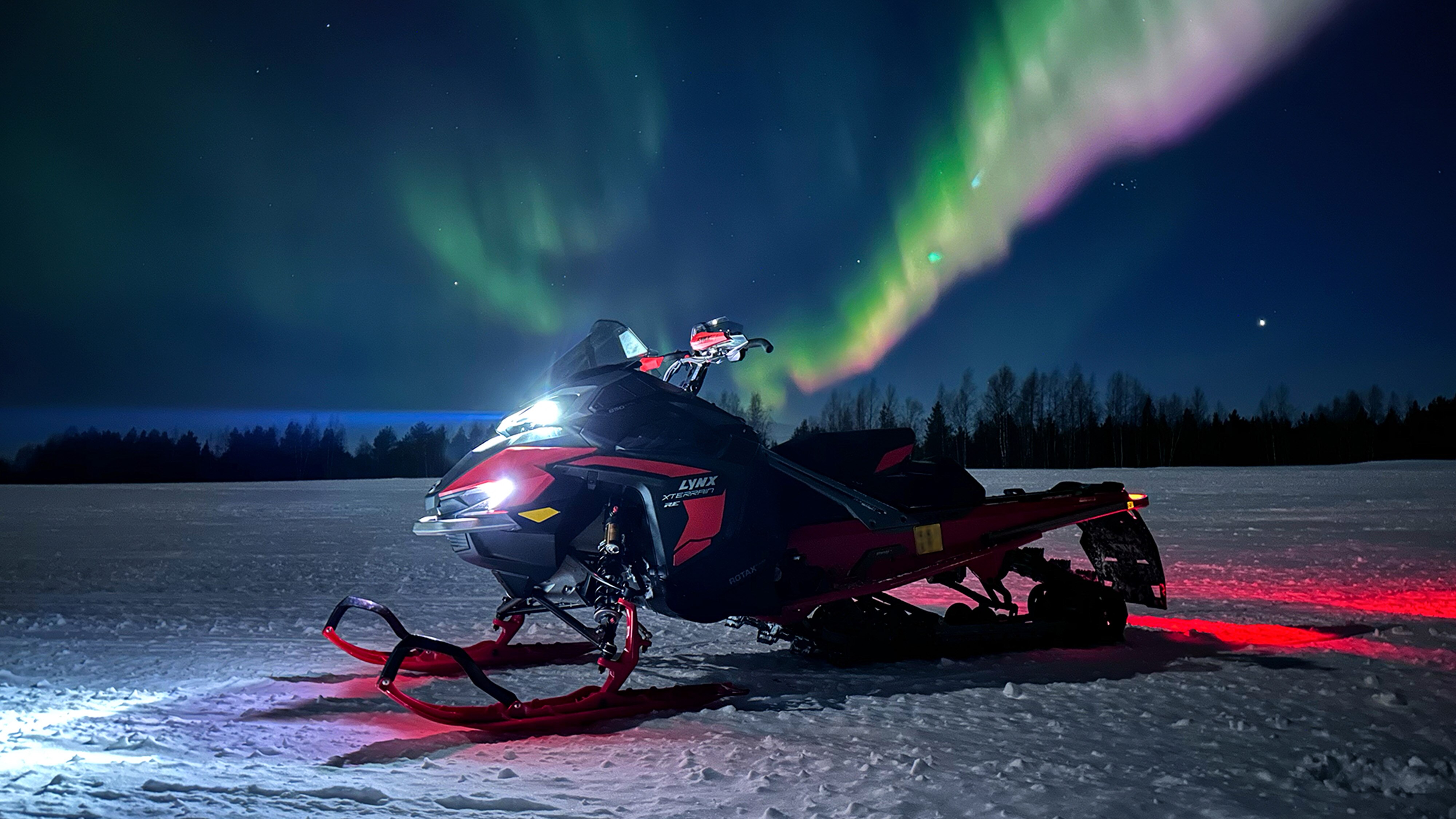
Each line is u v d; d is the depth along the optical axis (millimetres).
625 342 4672
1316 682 4488
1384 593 7605
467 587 8555
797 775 3117
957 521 5266
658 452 4406
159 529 15836
